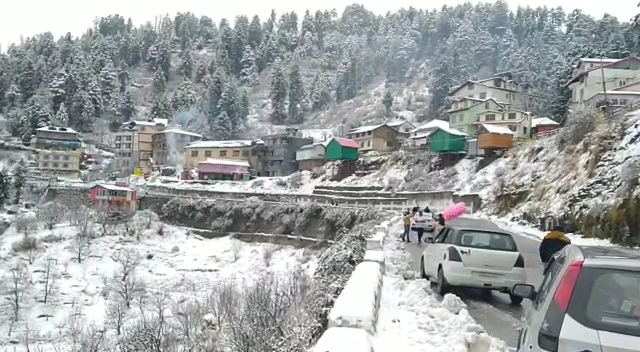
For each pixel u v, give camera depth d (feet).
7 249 169.48
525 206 123.13
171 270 170.09
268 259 173.68
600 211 85.30
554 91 239.91
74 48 481.46
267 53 535.60
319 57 550.77
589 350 10.68
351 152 235.81
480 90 242.58
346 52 520.83
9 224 196.03
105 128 373.40
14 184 237.45
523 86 247.09
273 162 270.05
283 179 247.29
